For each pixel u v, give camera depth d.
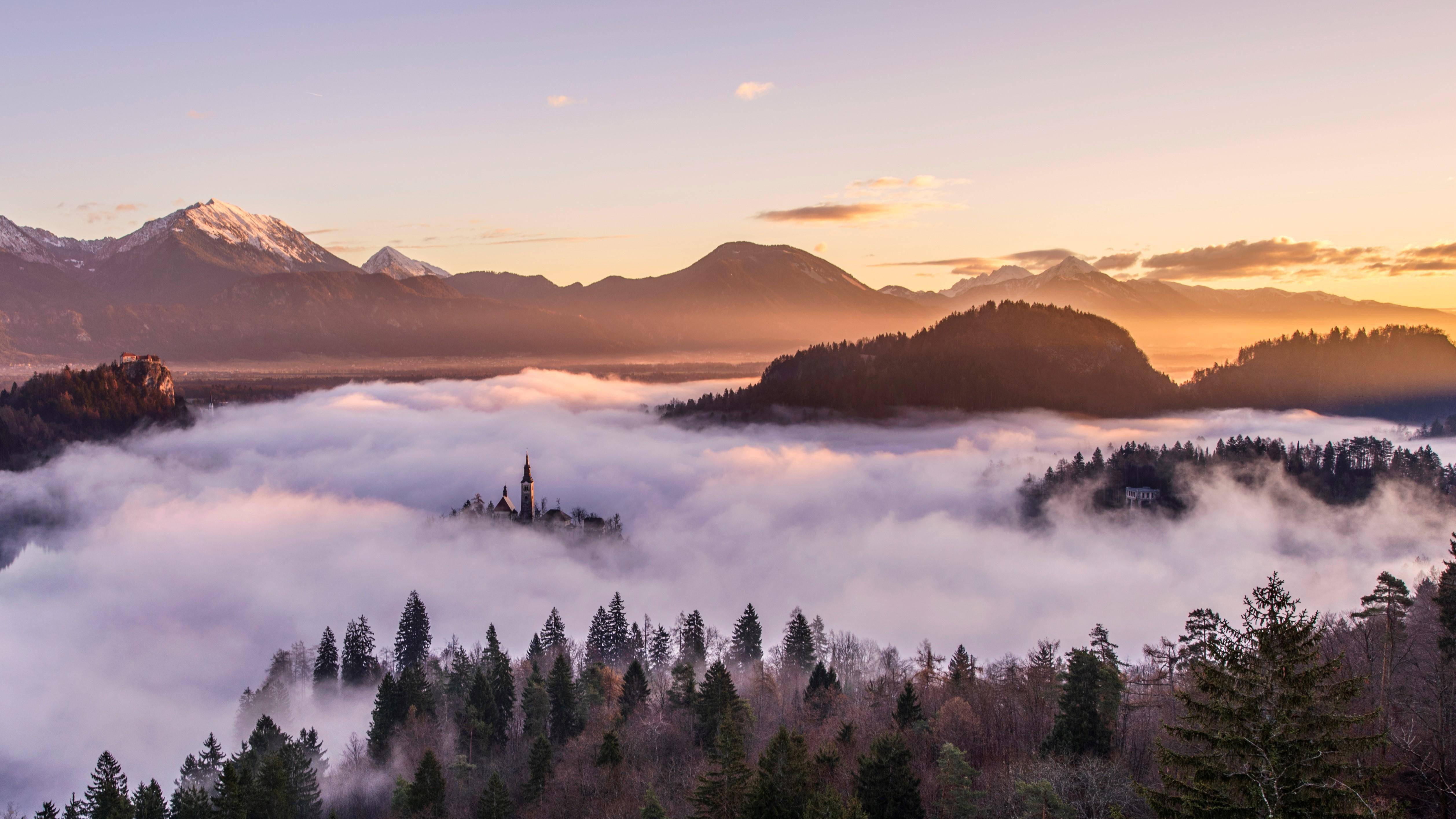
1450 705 61.56
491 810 85.38
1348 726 34.41
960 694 98.31
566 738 113.88
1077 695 71.38
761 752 90.50
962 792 64.88
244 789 90.19
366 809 104.88
